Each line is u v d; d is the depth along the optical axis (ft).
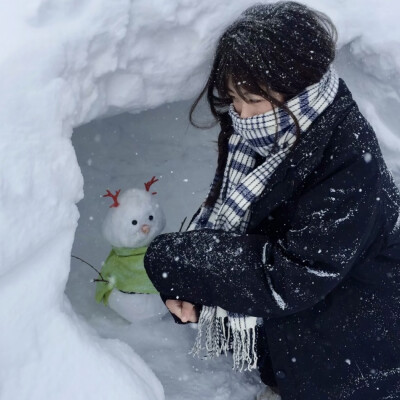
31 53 4.54
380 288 5.19
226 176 5.47
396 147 6.40
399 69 6.13
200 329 5.48
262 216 5.02
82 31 4.74
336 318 5.12
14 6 4.67
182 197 7.82
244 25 4.49
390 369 5.24
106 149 7.99
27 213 4.39
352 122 4.71
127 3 4.88
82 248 7.38
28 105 4.48
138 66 5.24
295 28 4.42
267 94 4.47
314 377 5.20
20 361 4.41
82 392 4.51
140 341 6.49
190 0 5.10
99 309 6.86
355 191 4.61
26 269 4.55
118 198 6.32
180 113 7.45
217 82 4.68
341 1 6.10
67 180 4.65
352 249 4.65
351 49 6.25
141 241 6.23
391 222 5.01
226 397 6.01
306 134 4.67
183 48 5.32
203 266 4.91
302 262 4.73
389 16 6.10
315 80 4.50
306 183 4.80
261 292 4.80
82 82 4.89
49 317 4.58
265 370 5.77
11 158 4.35
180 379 6.14
